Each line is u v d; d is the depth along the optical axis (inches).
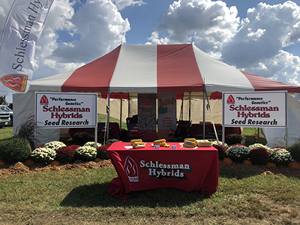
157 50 356.8
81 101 216.7
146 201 127.4
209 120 493.4
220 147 204.4
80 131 324.5
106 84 270.4
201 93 430.9
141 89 264.2
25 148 188.1
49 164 190.9
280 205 122.4
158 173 138.4
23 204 122.6
